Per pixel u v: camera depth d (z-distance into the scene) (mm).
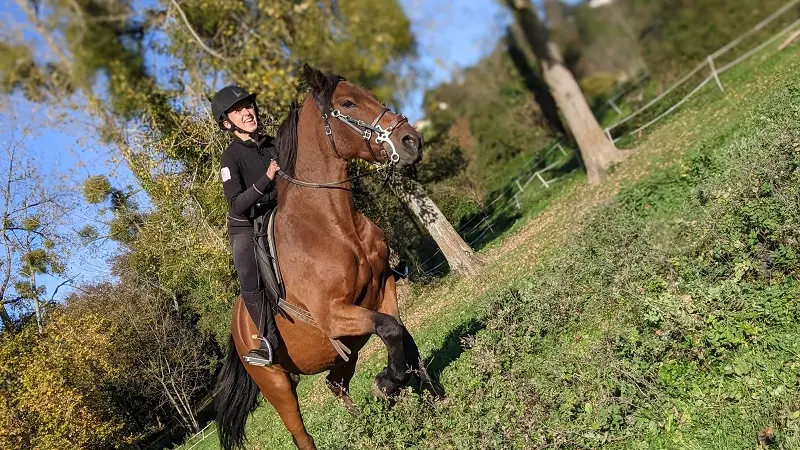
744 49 19078
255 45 12227
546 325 7863
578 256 9695
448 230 19266
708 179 9953
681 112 20453
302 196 6000
